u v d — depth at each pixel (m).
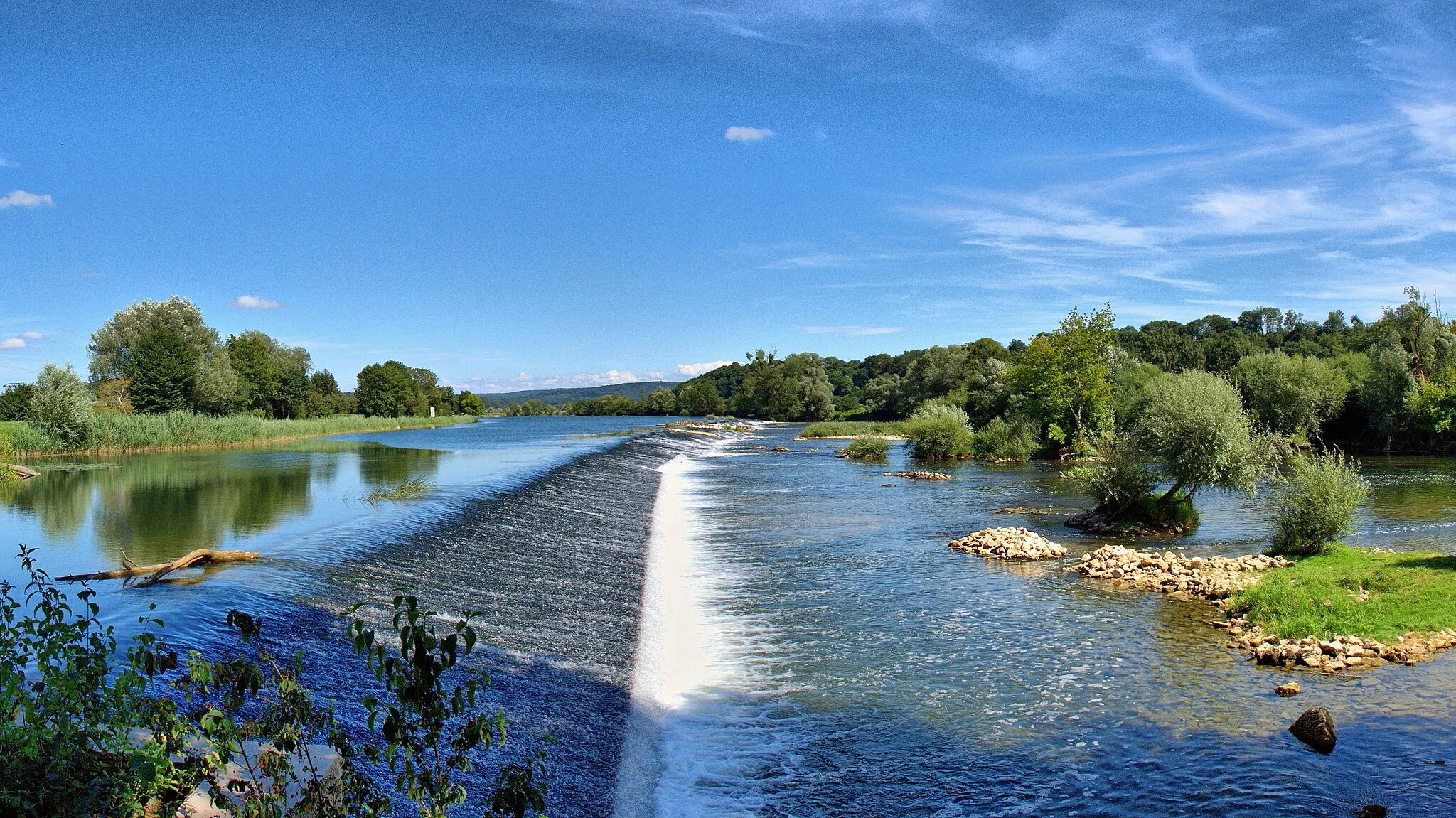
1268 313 150.88
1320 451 59.97
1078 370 58.19
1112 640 15.31
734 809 9.39
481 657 12.40
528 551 20.72
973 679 13.41
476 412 181.12
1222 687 12.74
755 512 32.38
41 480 35.03
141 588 13.86
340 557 17.34
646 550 23.62
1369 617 14.92
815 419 152.62
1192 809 9.20
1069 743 10.99
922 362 116.25
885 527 28.34
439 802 4.95
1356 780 9.67
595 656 13.80
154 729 5.06
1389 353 59.78
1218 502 33.03
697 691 12.99
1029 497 36.25
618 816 9.02
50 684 5.18
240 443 63.12
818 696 12.75
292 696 5.09
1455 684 12.25
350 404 135.38
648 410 197.75
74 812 4.80
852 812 9.35
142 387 69.69
